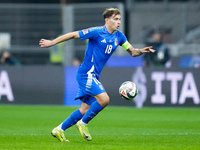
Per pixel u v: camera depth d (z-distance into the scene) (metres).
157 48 70.00
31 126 39.56
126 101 60.44
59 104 61.44
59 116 48.78
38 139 30.08
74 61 74.50
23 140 29.48
